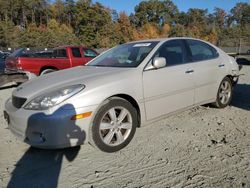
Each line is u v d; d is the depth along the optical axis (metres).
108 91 3.80
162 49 4.67
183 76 4.71
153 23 98.94
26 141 3.70
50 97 3.58
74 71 4.51
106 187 3.09
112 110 3.87
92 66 4.81
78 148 4.05
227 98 5.86
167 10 104.81
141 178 3.23
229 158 3.62
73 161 3.68
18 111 3.71
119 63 4.61
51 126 3.46
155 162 3.59
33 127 3.55
